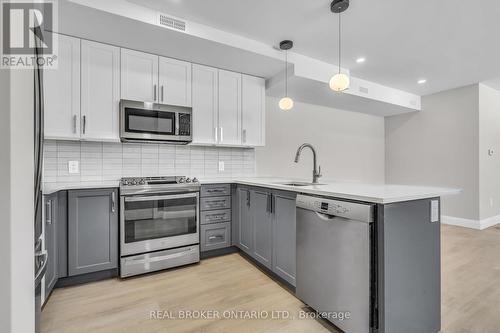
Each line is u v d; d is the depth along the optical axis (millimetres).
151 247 2348
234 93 3068
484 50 2852
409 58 3059
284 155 4004
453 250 2969
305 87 3297
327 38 2576
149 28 2127
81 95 2268
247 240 2592
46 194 1767
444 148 4332
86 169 2533
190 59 2730
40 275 913
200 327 1565
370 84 3881
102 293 1975
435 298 1521
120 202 2227
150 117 2520
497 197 4273
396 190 1592
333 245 1515
